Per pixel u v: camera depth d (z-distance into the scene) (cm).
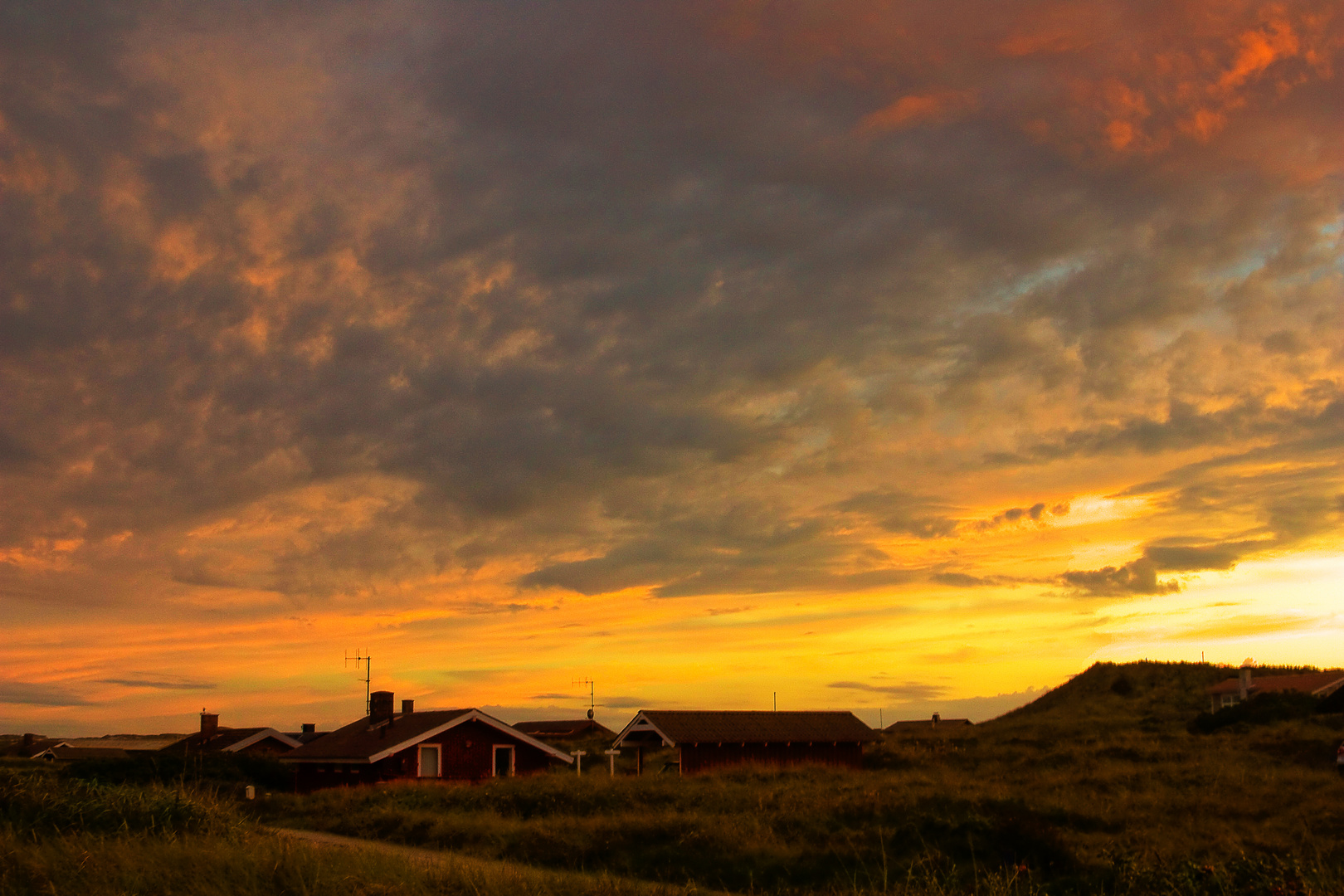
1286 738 3991
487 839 2055
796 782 3203
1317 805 2173
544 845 1939
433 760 3947
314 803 3070
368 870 1302
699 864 1750
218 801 2008
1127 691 8356
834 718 4772
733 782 3362
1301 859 1494
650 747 4831
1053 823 2009
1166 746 4153
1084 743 4828
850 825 1970
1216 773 2934
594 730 10269
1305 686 6406
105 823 1631
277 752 5828
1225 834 1858
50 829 1556
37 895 1123
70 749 7388
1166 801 2316
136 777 3838
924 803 2038
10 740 9550
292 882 1195
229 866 1249
